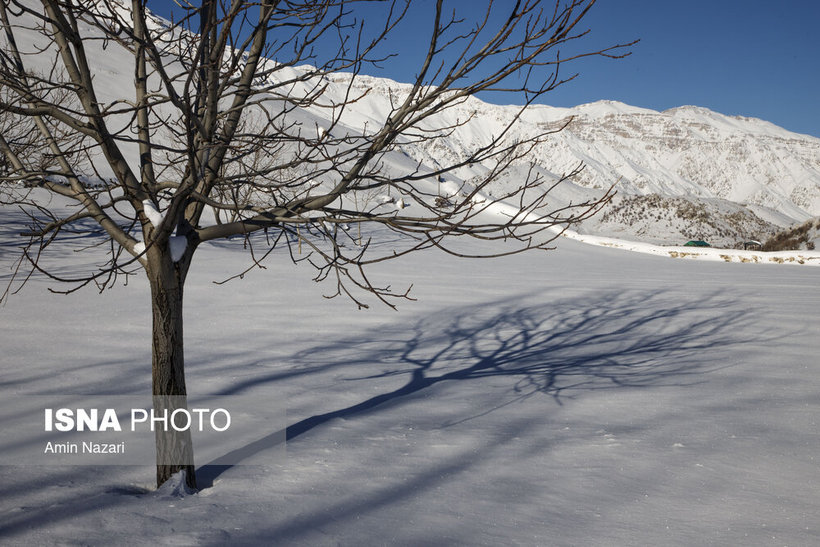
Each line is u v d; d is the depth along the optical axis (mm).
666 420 6188
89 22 3906
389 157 51406
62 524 3428
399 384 7926
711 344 11000
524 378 8375
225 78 3807
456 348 10539
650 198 142000
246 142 4219
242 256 20922
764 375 8445
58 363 8141
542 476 4477
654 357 9914
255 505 3812
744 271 26703
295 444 5238
